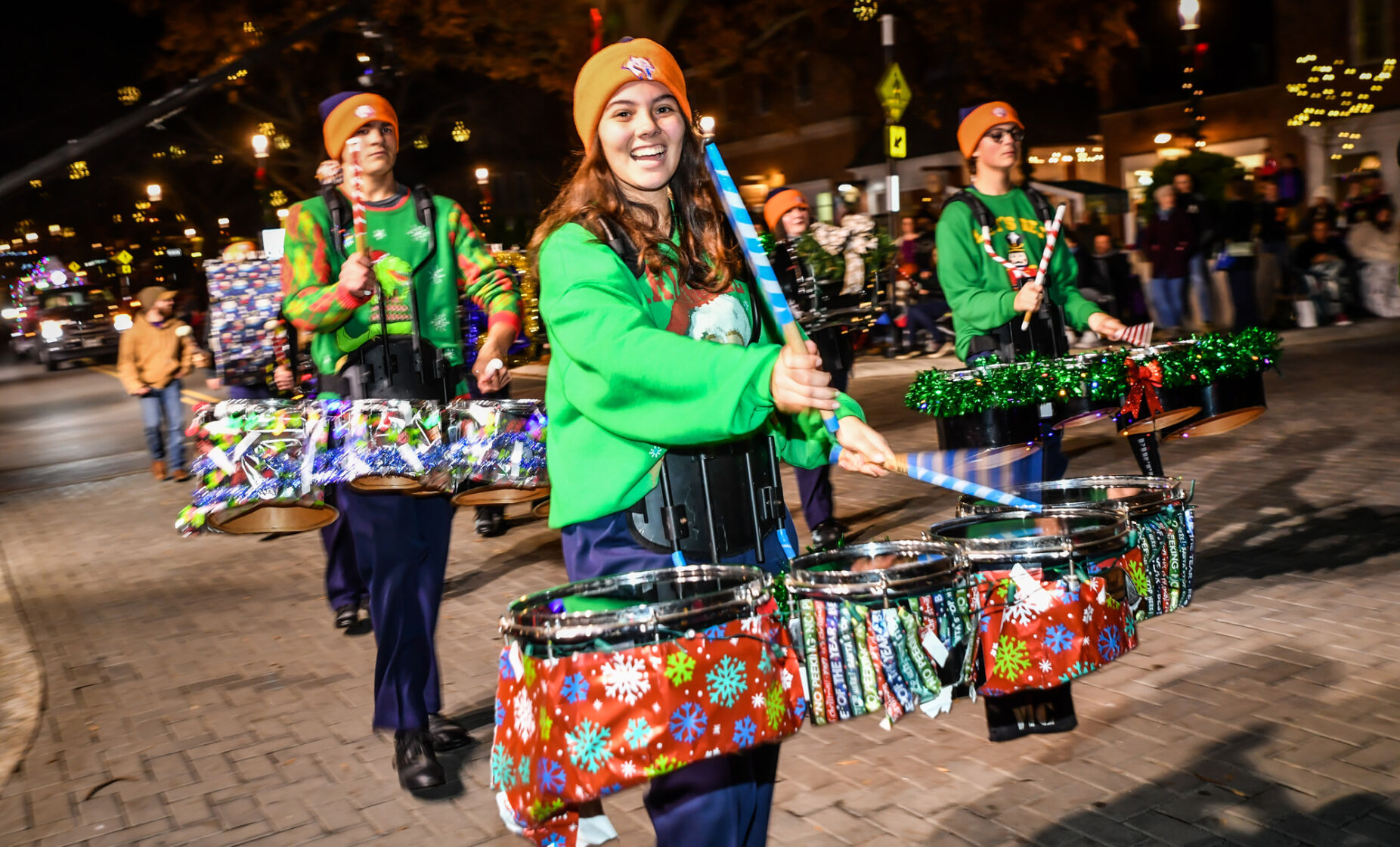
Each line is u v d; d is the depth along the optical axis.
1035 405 4.34
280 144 30.30
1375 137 23.34
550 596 2.29
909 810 3.69
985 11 22.72
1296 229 18.73
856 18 23.73
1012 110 5.12
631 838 3.66
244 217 39.09
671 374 2.14
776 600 2.29
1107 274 16.33
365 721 4.91
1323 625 4.97
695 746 2.02
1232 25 26.45
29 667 5.99
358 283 3.77
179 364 12.30
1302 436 9.05
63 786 4.43
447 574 7.38
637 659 2.02
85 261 46.91
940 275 5.10
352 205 4.12
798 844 3.54
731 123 35.53
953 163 27.72
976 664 2.42
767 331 2.65
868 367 16.22
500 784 2.21
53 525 10.38
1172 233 15.04
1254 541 6.32
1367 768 3.70
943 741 4.18
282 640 6.23
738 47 22.05
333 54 29.66
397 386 4.10
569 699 2.04
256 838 3.88
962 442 4.40
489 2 19.34
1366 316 16.25
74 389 26.16
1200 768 3.80
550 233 2.46
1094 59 23.66
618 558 2.42
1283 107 25.03
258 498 3.76
